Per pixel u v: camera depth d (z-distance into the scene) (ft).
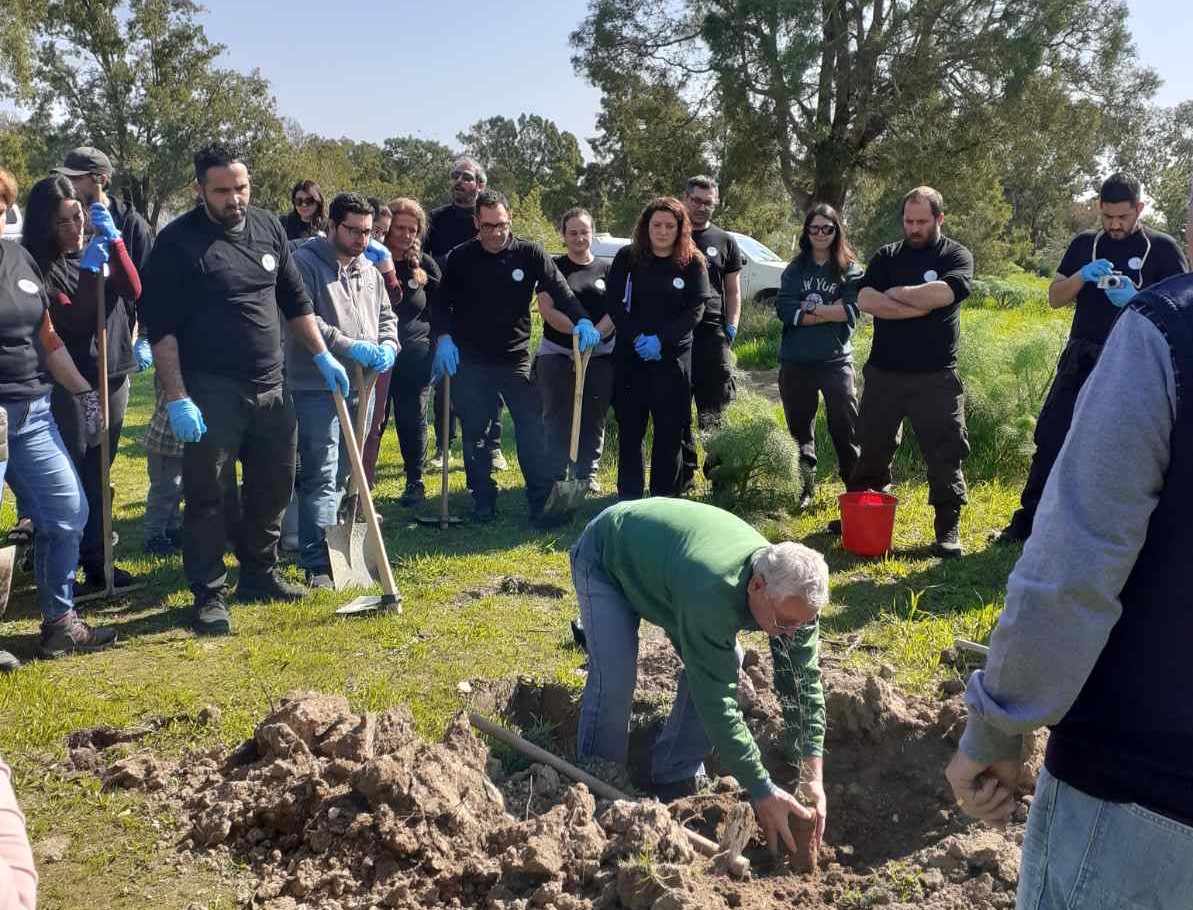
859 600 19.75
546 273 24.75
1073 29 98.58
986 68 97.55
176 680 16.21
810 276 24.80
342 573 20.30
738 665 11.34
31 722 14.60
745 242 63.26
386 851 11.00
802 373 25.18
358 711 14.96
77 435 20.06
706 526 11.57
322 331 20.77
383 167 355.36
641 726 14.48
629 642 12.88
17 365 16.28
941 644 17.08
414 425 26.96
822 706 11.38
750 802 12.09
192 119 164.76
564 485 24.06
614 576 12.55
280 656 17.08
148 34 163.84
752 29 98.53
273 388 18.57
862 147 103.24
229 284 17.74
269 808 11.75
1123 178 19.51
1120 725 5.52
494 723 13.78
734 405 26.55
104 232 19.38
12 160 159.94
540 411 25.17
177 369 17.60
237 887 11.05
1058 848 5.76
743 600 10.63
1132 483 5.27
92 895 10.95
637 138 114.11
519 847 10.78
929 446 21.79
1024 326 49.52
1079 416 5.51
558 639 17.98
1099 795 5.58
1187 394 5.20
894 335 21.56
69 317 19.94
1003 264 122.31
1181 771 5.36
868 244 103.55
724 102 101.35
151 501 22.94
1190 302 5.37
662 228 22.79
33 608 19.84
